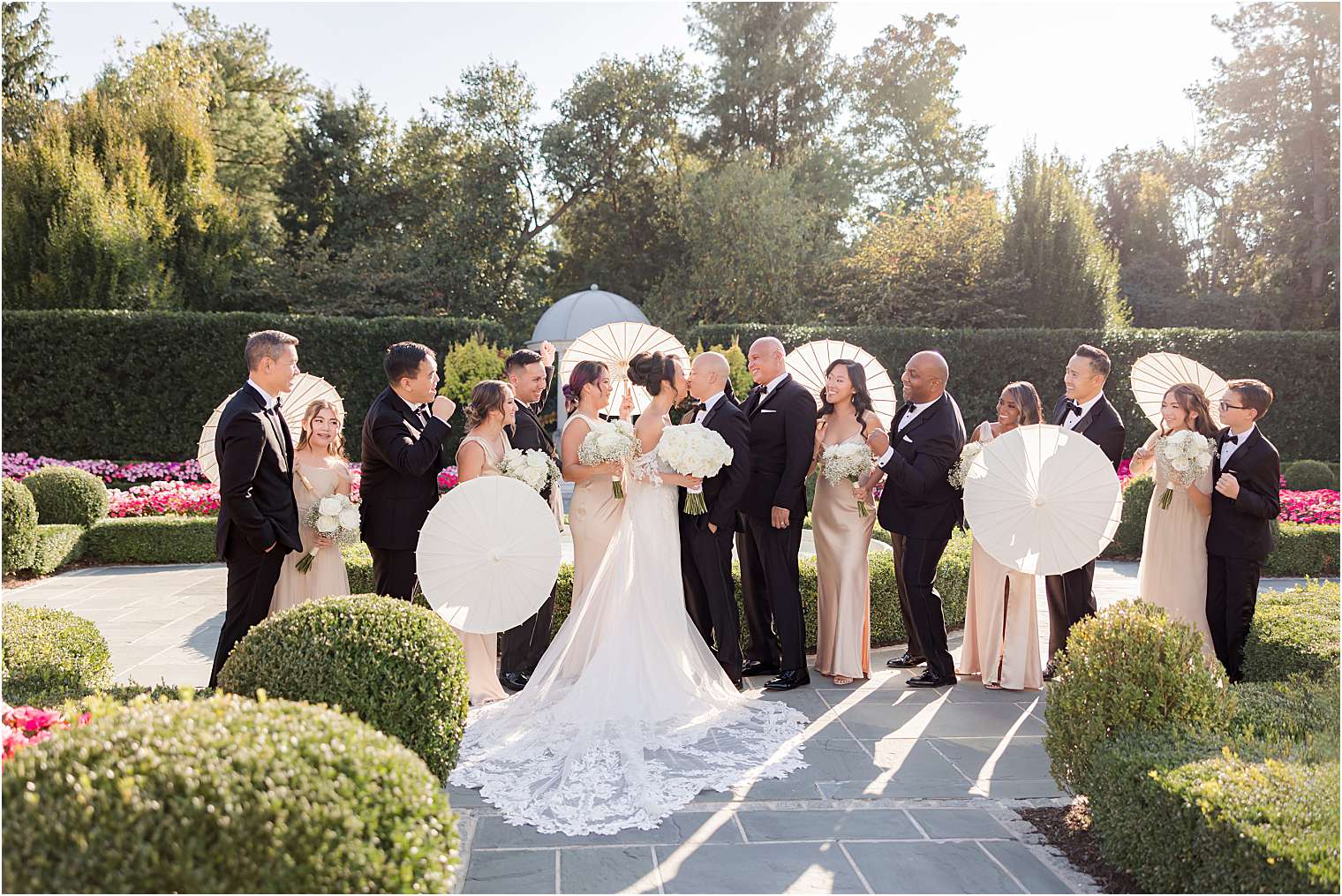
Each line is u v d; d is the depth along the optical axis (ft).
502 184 88.53
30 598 25.14
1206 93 86.89
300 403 17.43
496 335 55.67
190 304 63.41
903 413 17.46
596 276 93.50
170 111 63.93
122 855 5.53
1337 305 82.84
